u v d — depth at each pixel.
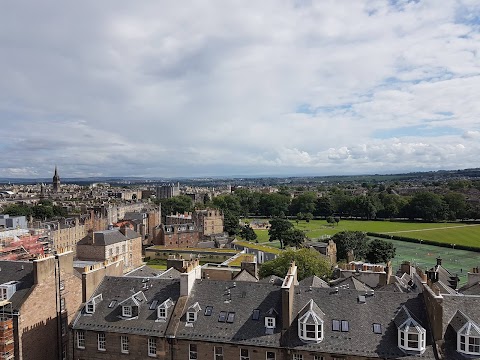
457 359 42.78
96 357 54.00
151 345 52.12
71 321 55.91
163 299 56.00
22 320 49.97
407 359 43.78
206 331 50.81
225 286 56.03
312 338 47.12
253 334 49.38
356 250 166.38
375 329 47.31
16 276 55.38
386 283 78.31
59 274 55.69
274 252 157.12
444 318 46.41
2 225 159.12
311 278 72.94
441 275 90.88
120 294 58.41
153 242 196.38
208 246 188.75
